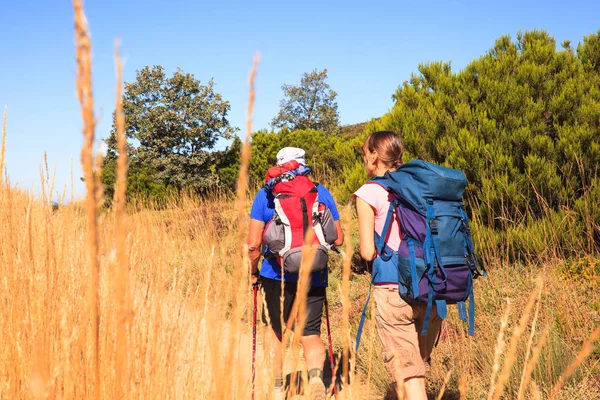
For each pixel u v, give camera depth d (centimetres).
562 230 519
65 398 104
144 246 234
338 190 771
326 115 6362
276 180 311
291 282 308
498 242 545
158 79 4209
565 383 321
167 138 4041
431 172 240
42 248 204
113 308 137
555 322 394
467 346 379
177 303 197
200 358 168
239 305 81
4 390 159
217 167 4122
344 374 112
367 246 249
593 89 594
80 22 48
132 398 136
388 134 276
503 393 324
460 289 238
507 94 622
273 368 141
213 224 758
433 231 236
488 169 586
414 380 240
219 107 4244
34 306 165
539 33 700
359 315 494
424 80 750
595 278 452
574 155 539
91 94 49
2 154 197
